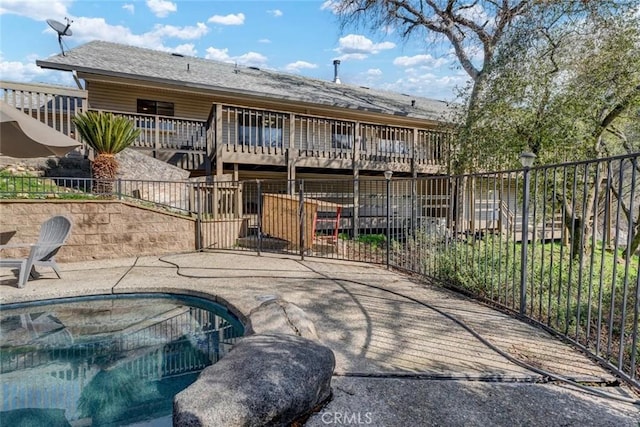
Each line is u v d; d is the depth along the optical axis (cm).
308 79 1644
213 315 468
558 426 212
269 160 995
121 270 623
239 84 1227
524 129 768
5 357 352
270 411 199
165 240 790
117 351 367
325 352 251
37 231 673
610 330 286
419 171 1166
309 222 816
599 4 695
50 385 303
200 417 185
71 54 1095
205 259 731
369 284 537
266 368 221
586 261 709
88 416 259
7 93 791
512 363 289
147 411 266
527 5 813
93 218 717
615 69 695
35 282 538
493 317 398
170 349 372
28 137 443
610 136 902
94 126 777
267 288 507
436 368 278
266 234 939
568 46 738
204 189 863
